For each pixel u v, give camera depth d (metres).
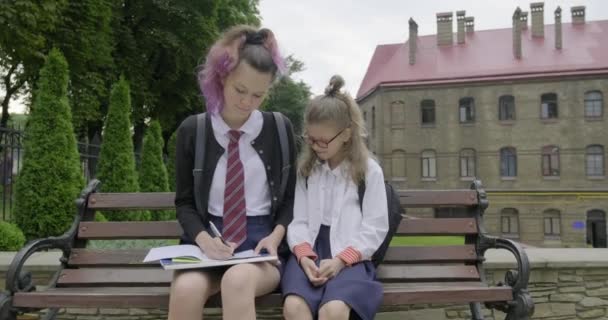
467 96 32.25
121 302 2.12
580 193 30.48
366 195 2.31
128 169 9.16
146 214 8.98
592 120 30.62
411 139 32.97
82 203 2.64
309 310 1.94
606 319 3.28
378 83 33.66
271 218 2.33
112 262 2.55
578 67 30.77
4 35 11.83
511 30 35.53
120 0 16.70
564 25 35.69
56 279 2.46
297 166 2.41
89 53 14.48
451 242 7.28
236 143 2.29
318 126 2.27
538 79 31.27
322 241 2.32
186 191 2.30
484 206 2.66
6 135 6.61
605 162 30.36
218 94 2.23
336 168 2.39
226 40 2.17
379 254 2.34
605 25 34.56
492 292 2.24
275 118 2.40
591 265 3.26
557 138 31.03
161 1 17.70
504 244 2.45
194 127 2.29
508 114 31.88
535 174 31.28
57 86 6.48
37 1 11.77
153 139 12.33
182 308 1.87
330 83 2.38
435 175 32.72
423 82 32.78
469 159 32.38
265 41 2.19
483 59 33.59
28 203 6.00
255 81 2.10
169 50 18.09
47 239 2.43
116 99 9.30
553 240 30.95
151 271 2.53
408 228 2.66
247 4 22.48
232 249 2.06
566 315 3.27
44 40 12.46
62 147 6.29
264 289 2.04
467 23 36.50
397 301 2.14
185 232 2.24
